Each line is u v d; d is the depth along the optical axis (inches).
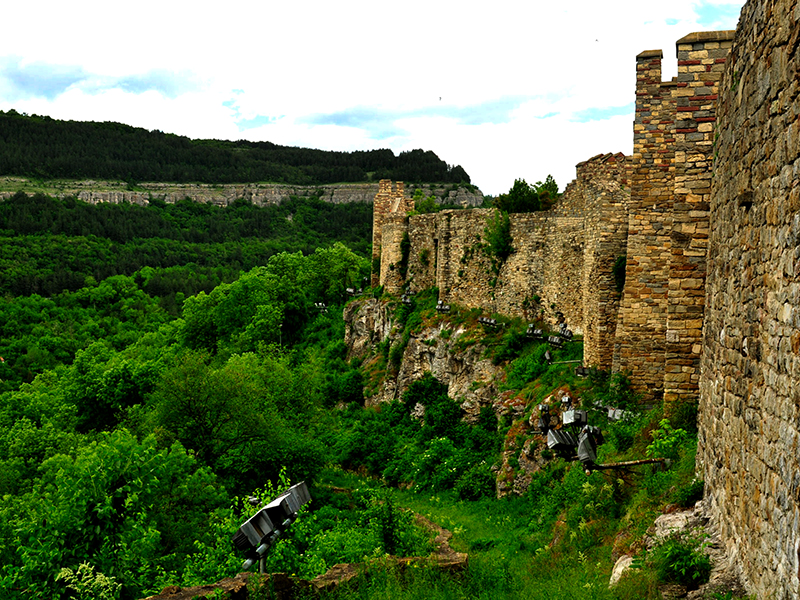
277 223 7628.0
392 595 441.1
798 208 231.3
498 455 1032.2
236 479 1088.8
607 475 571.2
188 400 1140.5
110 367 1604.3
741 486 302.2
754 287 294.2
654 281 739.4
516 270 1359.5
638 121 734.5
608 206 892.0
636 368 743.7
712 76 519.8
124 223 5861.2
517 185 1536.7
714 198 410.6
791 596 223.0
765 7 286.4
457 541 716.7
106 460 730.8
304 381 1325.0
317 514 946.7
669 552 333.7
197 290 4507.9
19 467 1146.0
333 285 2455.7
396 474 1194.6
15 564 690.8
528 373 1120.8
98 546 655.1
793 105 240.1
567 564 471.5
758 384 280.8
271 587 420.5
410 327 1600.6
